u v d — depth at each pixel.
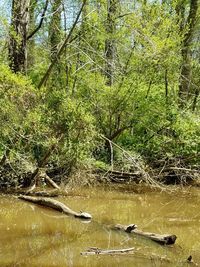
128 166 16.25
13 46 14.86
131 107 17.12
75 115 14.23
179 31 17.25
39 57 18.64
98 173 16.09
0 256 9.08
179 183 16.66
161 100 17.14
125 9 16.92
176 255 9.52
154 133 16.88
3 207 12.75
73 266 8.69
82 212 12.20
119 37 16.91
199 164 16.88
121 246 9.89
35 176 14.55
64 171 15.45
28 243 9.90
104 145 17.19
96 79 16.94
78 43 16.92
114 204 13.67
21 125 13.57
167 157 16.81
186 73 18.95
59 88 16.56
